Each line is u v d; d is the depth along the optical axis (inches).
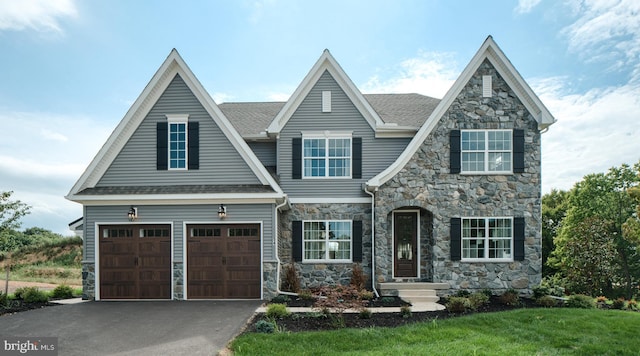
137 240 549.3
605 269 1035.3
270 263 537.3
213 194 531.5
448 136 590.6
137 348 313.4
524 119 592.1
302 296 527.2
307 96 642.2
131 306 489.4
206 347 314.2
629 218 1188.5
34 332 362.6
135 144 583.2
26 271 1101.1
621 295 1168.2
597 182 1253.1
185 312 447.2
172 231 544.7
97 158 569.0
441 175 586.6
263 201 541.0
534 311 427.2
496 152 591.5
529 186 585.3
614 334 350.9
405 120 664.4
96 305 498.9
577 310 436.5
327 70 642.8
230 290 539.5
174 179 576.4
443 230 581.0
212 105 575.2
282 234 625.0
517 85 591.8
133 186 574.6
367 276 613.3
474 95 594.2
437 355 291.4
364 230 621.3
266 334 340.5
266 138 655.1
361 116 639.1
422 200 583.2
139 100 574.6
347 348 309.0
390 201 585.3
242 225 546.9
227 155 575.8
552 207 1583.4
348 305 394.6
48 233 1856.5
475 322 383.6
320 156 636.7
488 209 582.6
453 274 575.5
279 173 632.4
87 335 352.2
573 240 1085.8
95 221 550.9
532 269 575.8
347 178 628.7
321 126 636.7
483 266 577.0
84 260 547.8
